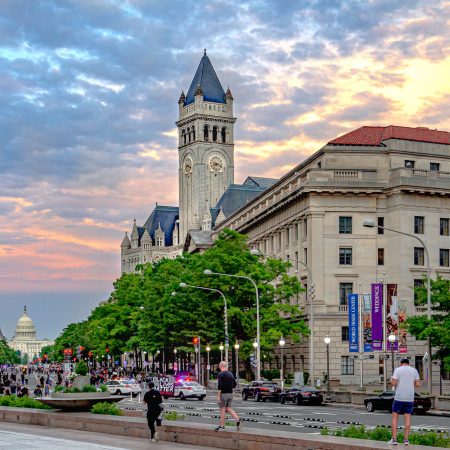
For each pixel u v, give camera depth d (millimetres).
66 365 154750
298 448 28969
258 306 98438
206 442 33406
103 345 167375
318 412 66062
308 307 113062
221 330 108750
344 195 114250
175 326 120375
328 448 27797
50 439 35406
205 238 192500
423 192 112562
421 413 63969
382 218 114750
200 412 64500
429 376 76500
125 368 197750
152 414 35500
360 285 113188
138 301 160000
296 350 118062
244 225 150000
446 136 123125
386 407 66062
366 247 113938
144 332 139125
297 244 121938
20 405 53375
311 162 122188
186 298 113688
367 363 111125
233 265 107000
